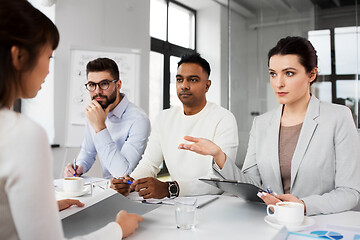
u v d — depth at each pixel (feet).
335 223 3.30
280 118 4.83
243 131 14.76
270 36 14.11
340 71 12.34
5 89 1.94
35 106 10.19
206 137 5.73
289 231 3.04
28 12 2.02
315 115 4.50
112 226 2.63
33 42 2.02
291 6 13.50
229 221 3.31
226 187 3.83
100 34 11.07
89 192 4.87
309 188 4.45
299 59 4.20
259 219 3.38
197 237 2.83
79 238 2.32
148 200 4.25
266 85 14.35
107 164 6.34
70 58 9.00
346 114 4.39
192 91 5.74
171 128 6.02
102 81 6.91
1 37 1.88
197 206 3.83
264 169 4.77
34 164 1.82
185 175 5.70
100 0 11.02
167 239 2.78
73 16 10.21
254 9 14.37
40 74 2.16
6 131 1.83
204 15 17.60
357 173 4.05
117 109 7.16
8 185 1.81
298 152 4.47
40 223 1.84
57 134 9.91
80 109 8.93
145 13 12.86
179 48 16.44
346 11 12.34
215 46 17.37
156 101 15.42
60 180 5.84
